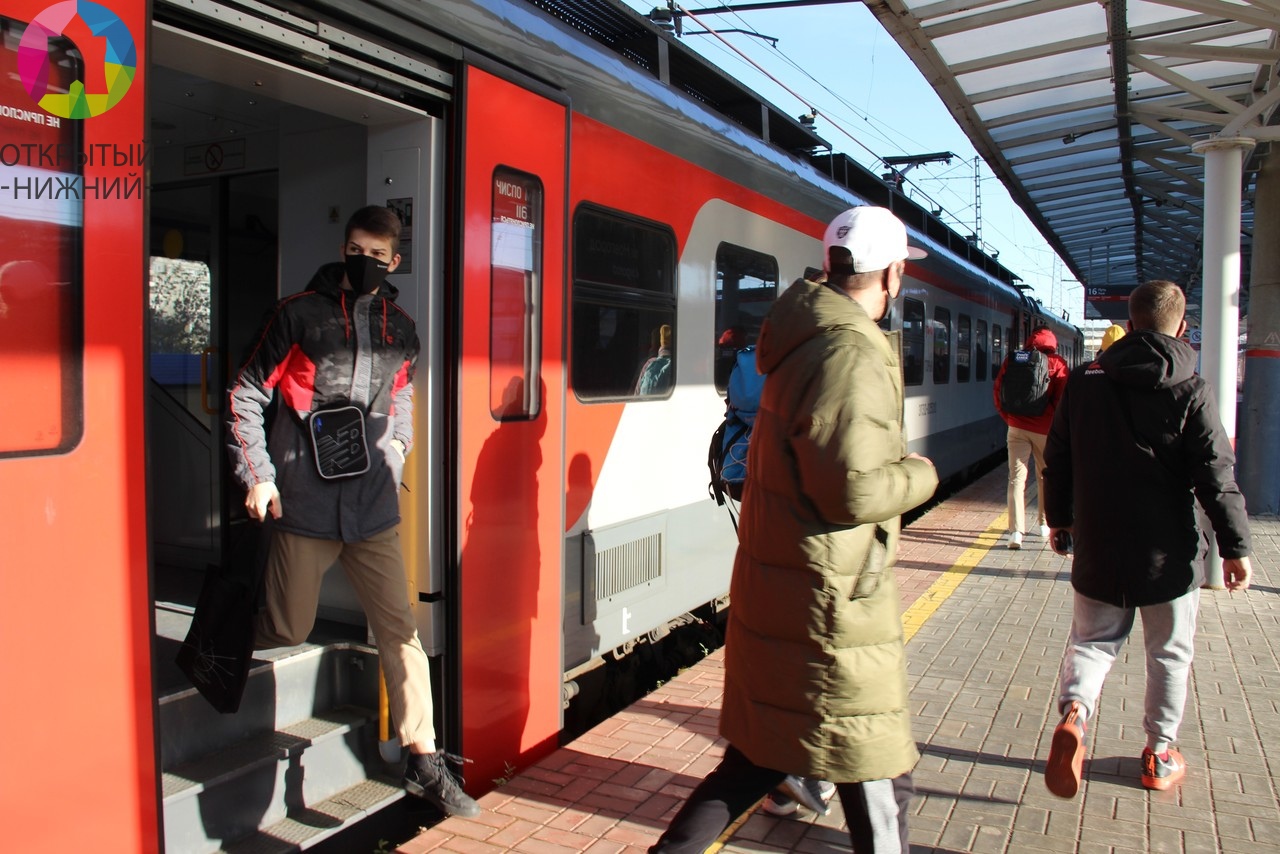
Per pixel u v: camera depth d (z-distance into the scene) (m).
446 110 3.40
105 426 2.32
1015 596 6.55
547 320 3.85
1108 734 4.15
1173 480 3.37
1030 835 3.28
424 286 3.41
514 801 3.44
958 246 13.12
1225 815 3.42
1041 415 7.95
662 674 5.62
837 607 2.24
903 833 2.39
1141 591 3.37
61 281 2.25
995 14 6.48
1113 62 7.19
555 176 3.87
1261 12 5.96
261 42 2.72
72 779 2.26
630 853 3.09
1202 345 6.93
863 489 2.11
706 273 5.30
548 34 3.99
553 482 3.92
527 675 3.81
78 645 2.27
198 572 4.62
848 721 2.26
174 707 3.04
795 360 2.24
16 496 2.16
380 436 3.12
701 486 5.34
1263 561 7.65
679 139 4.99
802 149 7.43
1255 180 10.55
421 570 3.44
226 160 4.28
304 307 2.95
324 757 3.35
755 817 3.40
